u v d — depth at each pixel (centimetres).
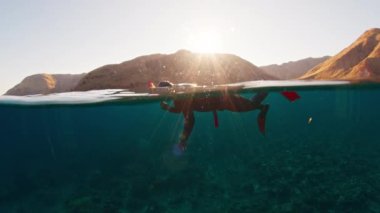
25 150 3091
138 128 3922
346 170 1158
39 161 2269
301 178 1068
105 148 2886
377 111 3098
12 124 2097
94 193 1044
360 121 4456
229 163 1428
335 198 864
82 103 1490
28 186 1255
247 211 827
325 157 1414
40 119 1983
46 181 1321
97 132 3844
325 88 1534
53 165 1895
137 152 2030
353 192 905
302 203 834
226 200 931
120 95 1450
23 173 1602
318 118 4856
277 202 872
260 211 820
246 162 1429
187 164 1431
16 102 1354
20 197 1117
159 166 1404
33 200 1072
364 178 1048
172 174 1230
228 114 2994
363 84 1391
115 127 3688
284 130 3862
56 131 2775
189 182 1119
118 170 1394
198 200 940
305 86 1438
